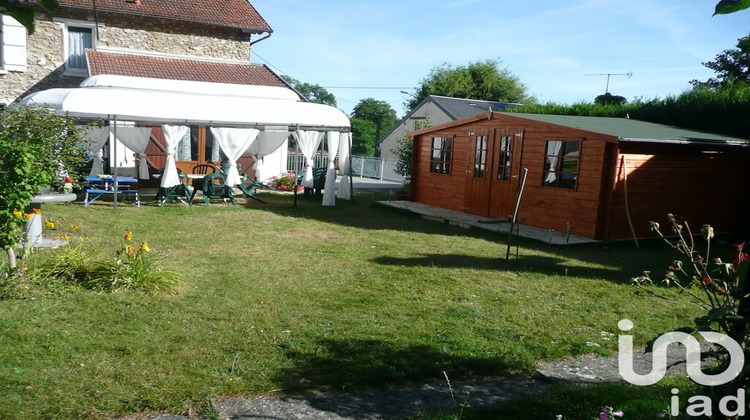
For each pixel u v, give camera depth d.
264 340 4.82
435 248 9.66
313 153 17.53
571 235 11.15
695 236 12.01
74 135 11.44
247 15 21.83
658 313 6.16
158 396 3.65
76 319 5.07
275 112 15.72
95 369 4.05
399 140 20.77
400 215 14.21
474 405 3.76
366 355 4.51
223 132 14.60
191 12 20.44
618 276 7.94
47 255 7.26
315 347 4.69
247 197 16.70
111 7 18.70
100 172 15.45
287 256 8.53
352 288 6.76
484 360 4.57
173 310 5.53
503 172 13.00
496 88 48.22
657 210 11.37
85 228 10.07
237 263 7.86
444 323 5.54
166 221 11.44
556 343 5.10
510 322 5.69
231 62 21.47
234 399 3.72
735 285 2.73
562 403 3.79
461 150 14.25
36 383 3.77
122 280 6.11
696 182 11.88
